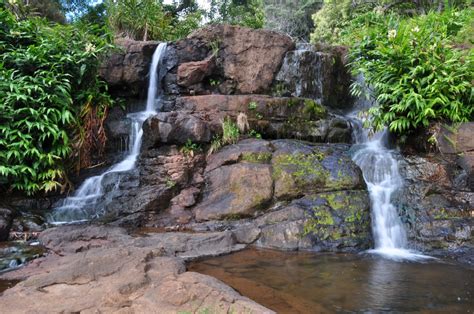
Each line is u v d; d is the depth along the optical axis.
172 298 2.89
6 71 6.02
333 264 4.30
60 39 6.64
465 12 8.22
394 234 5.28
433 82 6.07
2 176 5.61
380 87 6.50
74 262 3.56
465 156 5.66
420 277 3.89
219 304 2.83
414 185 5.63
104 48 6.98
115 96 8.62
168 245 4.55
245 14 17.14
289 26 23.02
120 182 6.07
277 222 5.13
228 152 6.25
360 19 10.13
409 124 6.40
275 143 6.48
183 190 5.87
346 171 5.81
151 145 6.38
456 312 3.05
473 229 4.95
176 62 8.55
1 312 2.76
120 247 4.13
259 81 8.52
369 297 3.34
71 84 6.82
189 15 13.41
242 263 4.27
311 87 8.58
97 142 7.08
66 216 5.62
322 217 5.15
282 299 3.26
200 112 7.00
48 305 2.85
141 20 10.87
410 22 7.69
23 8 8.07
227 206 5.50
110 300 2.88
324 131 7.32
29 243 4.71
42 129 5.84
